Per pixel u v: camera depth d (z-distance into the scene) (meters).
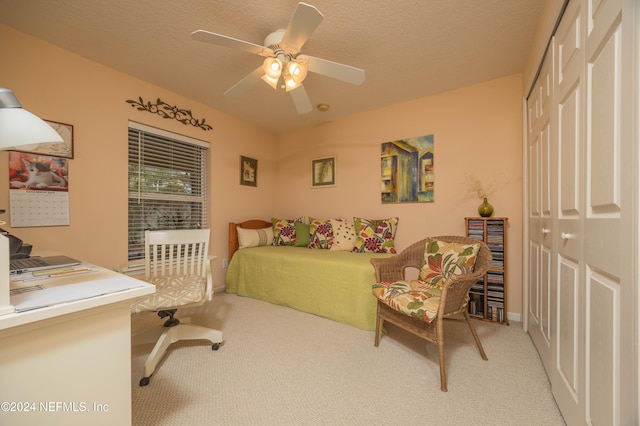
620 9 0.73
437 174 2.72
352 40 1.86
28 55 1.83
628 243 0.70
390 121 3.01
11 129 0.68
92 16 1.65
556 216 1.33
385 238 2.85
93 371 0.77
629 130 0.69
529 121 2.08
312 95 2.75
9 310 0.61
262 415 1.23
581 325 1.01
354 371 1.58
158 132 2.61
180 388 1.42
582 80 1.01
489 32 1.78
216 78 2.43
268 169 3.93
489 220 2.30
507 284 2.32
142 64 2.20
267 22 1.70
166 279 1.81
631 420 0.68
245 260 3.05
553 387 1.35
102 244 2.20
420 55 2.05
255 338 2.00
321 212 3.60
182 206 2.94
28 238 1.83
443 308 1.44
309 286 2.51
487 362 1.67
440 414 1.24
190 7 1.58
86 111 2.11
